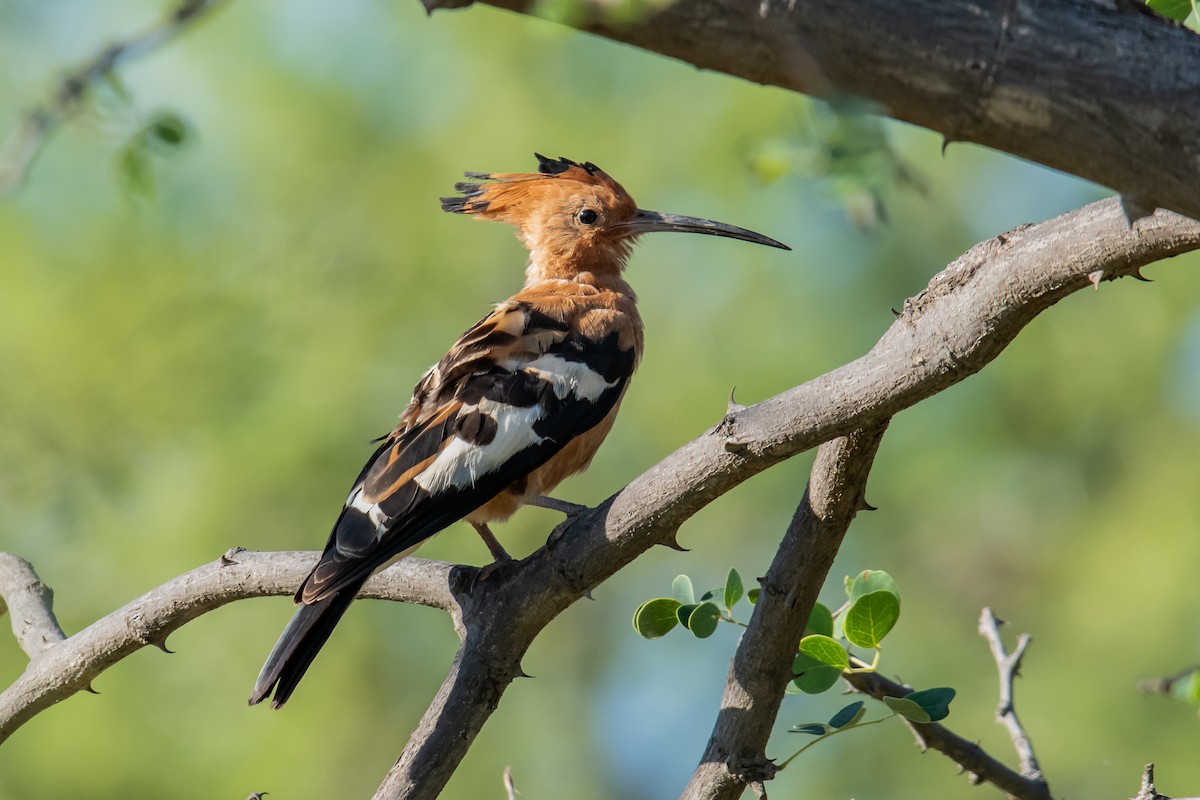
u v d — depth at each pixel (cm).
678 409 1461
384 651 1458
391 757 1428
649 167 1505
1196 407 1534
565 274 902
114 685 1373
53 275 1375
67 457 1338
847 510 506
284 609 1417
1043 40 279
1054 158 290
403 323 1511
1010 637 1485
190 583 661
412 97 1596
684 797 564
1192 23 461
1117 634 1428
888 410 467
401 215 1551
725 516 1548
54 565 1340
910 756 1366
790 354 1440
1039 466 1535
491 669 566
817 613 591
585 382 761
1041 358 1536
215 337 1388
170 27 490
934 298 454
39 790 1340
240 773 1375
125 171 680
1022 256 431
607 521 539
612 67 1548
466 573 611
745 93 1452
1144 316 1545
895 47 277
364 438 1443
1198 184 283
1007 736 1406
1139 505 1493
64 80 506
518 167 1538
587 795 1577
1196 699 459
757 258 1466
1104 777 1361
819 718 1378
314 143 1555
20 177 511
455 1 284
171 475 1395
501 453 709
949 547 1538
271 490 1393
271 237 1463
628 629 1634
